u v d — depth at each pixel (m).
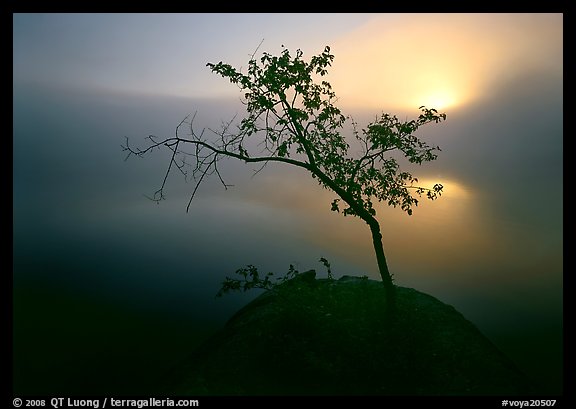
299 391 8.83
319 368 9.16
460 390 8.59
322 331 10.21
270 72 9.33
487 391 8.54
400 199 10.54
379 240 10.33
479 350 9.56
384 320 10.39
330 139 10.22
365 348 9.67
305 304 10.95
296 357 9.48
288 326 10.27
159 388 9.84
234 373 9.32
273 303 11.54
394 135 10.03
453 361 9.27
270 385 9.01
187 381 9.32
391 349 9.59
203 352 10.77
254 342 10.12
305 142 9.74
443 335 9.99
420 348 9.62
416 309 10.98
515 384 8.72
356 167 10.25
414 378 8.93
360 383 8.91
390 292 10.26
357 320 10.69
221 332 11.34
